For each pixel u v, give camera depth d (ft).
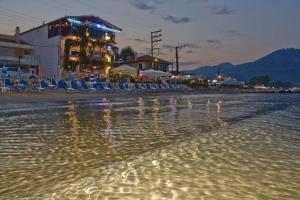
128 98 121.60
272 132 36.11
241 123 44.80
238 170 20.30
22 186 17.93
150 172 20.01
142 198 15.62
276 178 18.66
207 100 110.73
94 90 141.90
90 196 16.03
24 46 195.72
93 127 41.47
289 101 113.39
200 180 18.30
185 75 295.69
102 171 20.45
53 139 32.58
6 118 52.39
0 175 20.08
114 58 236.43
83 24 207.21
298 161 22.59
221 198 15.58
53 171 20.75
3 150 27.35
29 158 24.38
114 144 29.63
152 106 80.43
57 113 61.11
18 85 120.06
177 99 116.37
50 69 200.03
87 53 208.33
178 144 28.99
